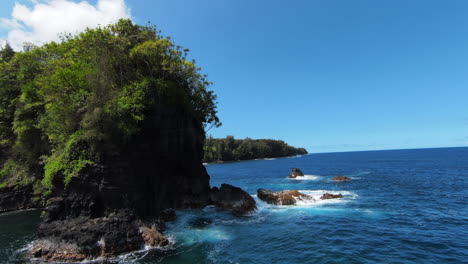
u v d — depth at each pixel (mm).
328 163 120625
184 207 28141
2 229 20875
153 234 17141
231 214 25250
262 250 15828
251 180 58250
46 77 20609
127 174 18578
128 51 22844
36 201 28812
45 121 21438
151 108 21953
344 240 17078
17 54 27609
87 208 17328
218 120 38625
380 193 34531
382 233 18312
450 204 26875
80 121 18453
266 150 195375
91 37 23781
